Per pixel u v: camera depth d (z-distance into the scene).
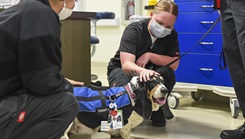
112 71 2.29
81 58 2.35
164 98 1.88
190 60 2.97
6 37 1.09
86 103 1.72
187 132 2.19
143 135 2.12
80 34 2.32
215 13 2.77
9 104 1.15
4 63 1.12
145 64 2.20
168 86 2.22
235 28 1.83
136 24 2.21
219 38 2.79
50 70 1.17
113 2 4.84
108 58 5.05
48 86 1.18
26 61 1.12
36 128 1.18
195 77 2.96
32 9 1.15
